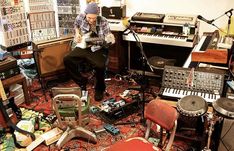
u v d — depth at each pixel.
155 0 4.20
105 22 3.82
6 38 4.27
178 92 2.69
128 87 4.02
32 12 4.28
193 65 2.88
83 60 3.79
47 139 2.93
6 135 3.07
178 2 4.07
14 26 4.30
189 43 3.70
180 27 3.89
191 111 2.17
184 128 2.89
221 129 2.49
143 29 4.02
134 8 4.39
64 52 4.10
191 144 2.87
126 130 3.15
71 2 4.32
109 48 4.14
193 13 4.04
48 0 4.34
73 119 2.86
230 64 2.74
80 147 2.91
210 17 3.96
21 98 3.69
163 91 2.73
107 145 2.93
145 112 2.37
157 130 2.82
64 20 4.45
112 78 4.31
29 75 4.13
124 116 3.37
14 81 3.45
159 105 2.28
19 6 4.28
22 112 3.49
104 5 4.34
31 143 2.92
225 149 2.55
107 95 3.84
